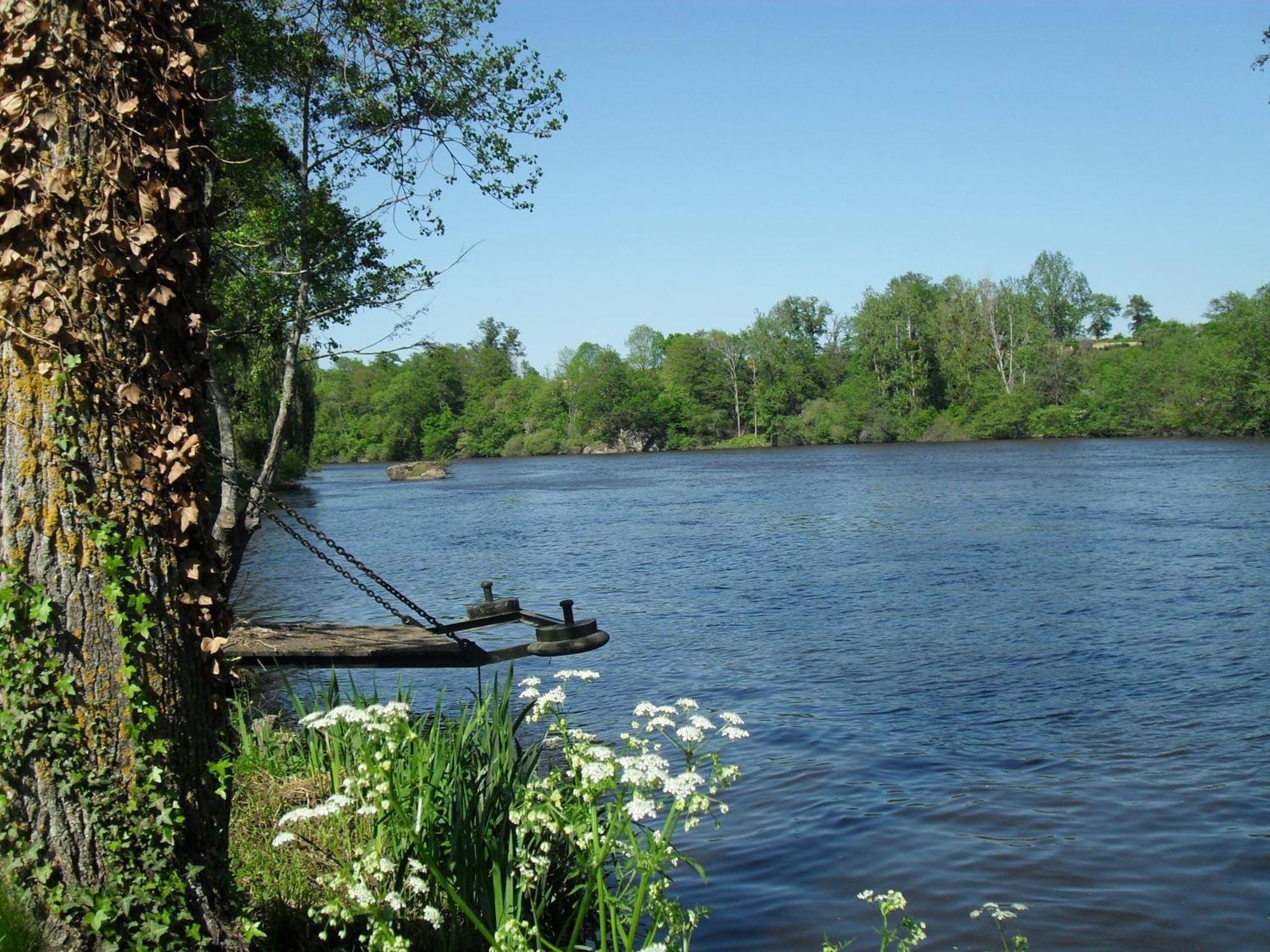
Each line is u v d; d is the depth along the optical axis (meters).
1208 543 23.42
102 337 3.84
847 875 6.97
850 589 19.73
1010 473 51.03
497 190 13.47
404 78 13.08
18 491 3.73
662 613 18.06
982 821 7.88
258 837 5.87
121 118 3.87
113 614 3.78
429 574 24.64
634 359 155.25
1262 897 6.42
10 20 3.76
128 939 3.70
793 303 123.12
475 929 5.00
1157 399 85.69
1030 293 108.00
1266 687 11.59
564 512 42.50
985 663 13.35
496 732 6.73
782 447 111.06
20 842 3.65
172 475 3.98
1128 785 8.62
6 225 3.71
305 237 12.78
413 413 135.25
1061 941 5.91
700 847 7.51
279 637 9.70
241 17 11.98
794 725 10.85
